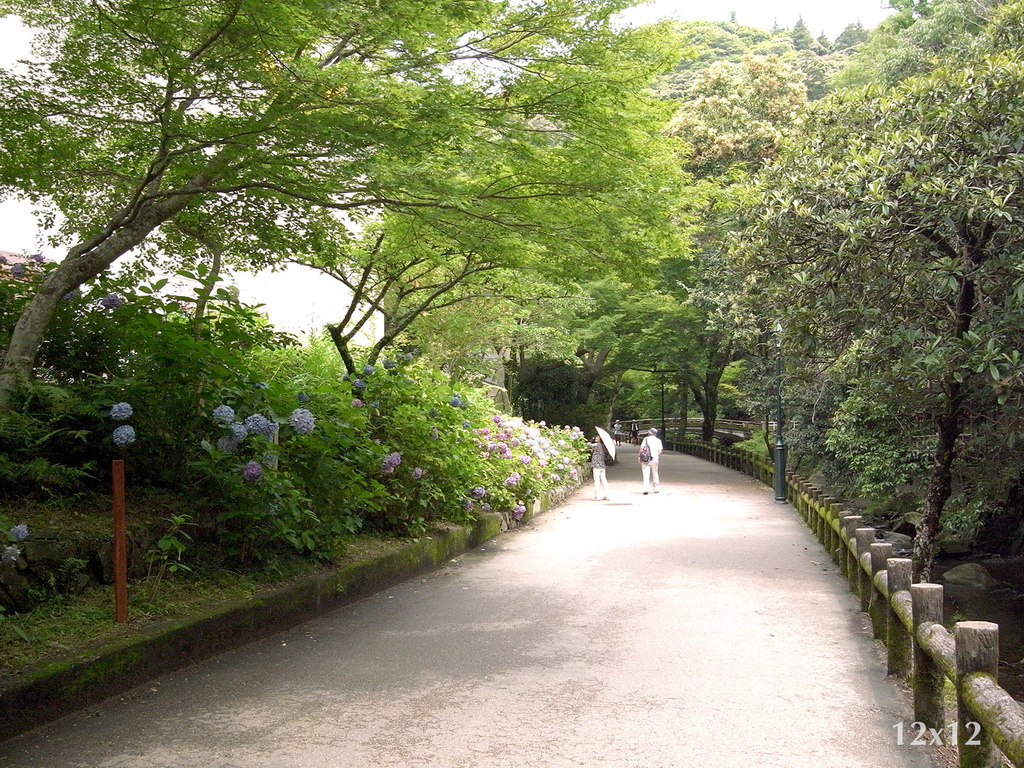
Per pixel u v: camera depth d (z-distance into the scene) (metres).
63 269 6.82
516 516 13.68
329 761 4.19
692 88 28.39
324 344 13.16
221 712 4.86
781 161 9.93
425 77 6.89
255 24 5.79
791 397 18.86
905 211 8.15
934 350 7.76
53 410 6.48
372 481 8.33
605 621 7.19
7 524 5.14
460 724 4.71
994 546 14.55
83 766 4.09
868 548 7.68
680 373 37.12
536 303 19.88
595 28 7.47
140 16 5.88
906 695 5.24
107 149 8.40
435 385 11.21
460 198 7.31
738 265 9.62
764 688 5.37
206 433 6.99
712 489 21.61
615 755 4.28
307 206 8.98
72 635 5.27
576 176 7.93
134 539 6.28
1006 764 4.20
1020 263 7.52
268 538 7.16
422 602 7.95
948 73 8.99
